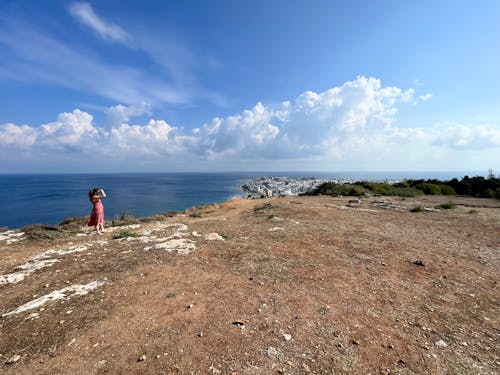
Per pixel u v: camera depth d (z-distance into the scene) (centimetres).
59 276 555
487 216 1299
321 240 842
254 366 281
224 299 437
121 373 271
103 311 398
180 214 1952
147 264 618
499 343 331
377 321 375
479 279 539
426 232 960
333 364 286
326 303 426
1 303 441
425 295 463
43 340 329
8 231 1095
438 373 276
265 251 721
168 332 342
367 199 2158
